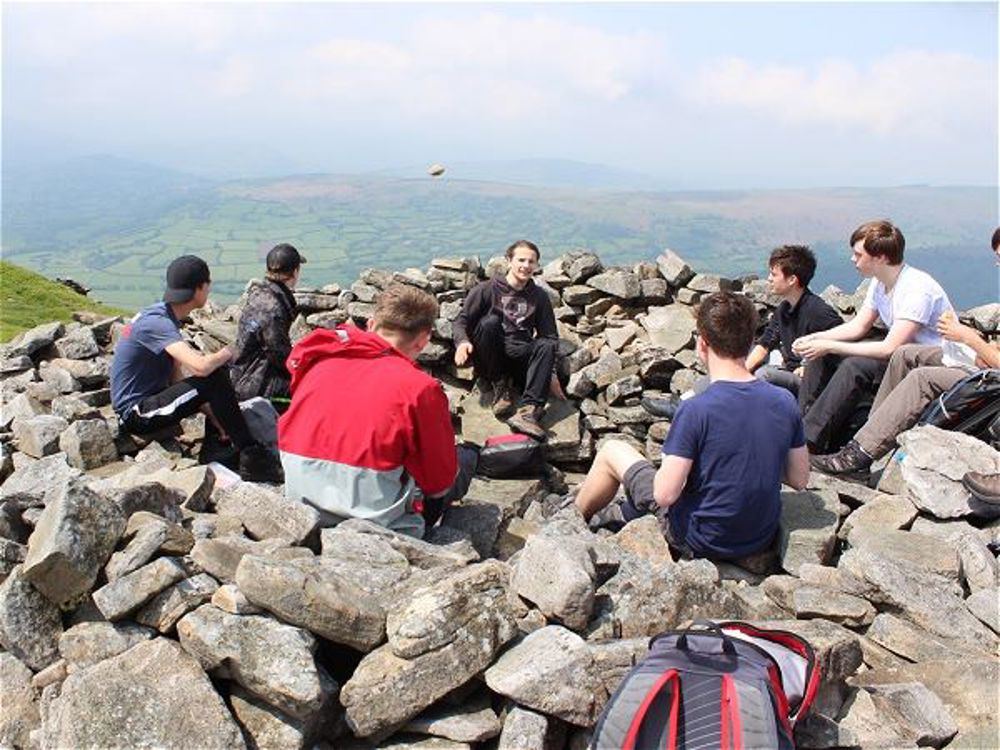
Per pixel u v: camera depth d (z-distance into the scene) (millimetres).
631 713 3326
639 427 9656
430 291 11195
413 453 5535
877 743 3848
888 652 4660
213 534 5148
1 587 4395
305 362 5793
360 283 11562
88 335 10984
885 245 7480
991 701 4141
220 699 3787
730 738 3172
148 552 4441
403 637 3871
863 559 5090
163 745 3613
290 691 3707
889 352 7488
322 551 5031
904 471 6195
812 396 8305
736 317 5484
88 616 4430
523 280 9422
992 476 5859
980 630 4715
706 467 5410
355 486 5410
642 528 5637
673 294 11211
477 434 9484
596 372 9984
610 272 11227
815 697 4023
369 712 3791
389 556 4812
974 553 5363
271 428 8203
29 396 9734
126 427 8047
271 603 3963
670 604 4570
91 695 3715
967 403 6691
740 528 5492
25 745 4043
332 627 3969
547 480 9039
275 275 8836
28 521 5234
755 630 3980
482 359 9508
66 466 6797
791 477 5699
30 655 4262
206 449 8297
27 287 17172
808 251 8625
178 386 7758
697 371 9789
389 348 5695
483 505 6672
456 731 3820
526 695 3768
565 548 4570
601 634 4387
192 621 4020
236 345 8836
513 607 4559
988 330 9742
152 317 7844
